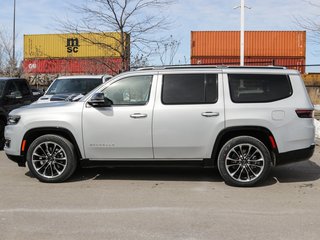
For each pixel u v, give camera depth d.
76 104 7.36
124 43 19.66
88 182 7.39
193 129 7.08
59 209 5.86
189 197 6.47
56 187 7.05
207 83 7.18
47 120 7.28
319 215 5.64
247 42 31.14
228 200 6.32
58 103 7.65
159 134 7.12
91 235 4.91
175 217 5.54
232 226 5.21
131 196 6.51
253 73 7.17
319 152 10.55
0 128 11.27
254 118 6.99
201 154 7.14
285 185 7.24
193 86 7.18
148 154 7.21
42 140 7.31
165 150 7.16
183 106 7.11
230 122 7.03
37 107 7.55
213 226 5.21
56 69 34.38
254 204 6.12
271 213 5.71
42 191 6.80
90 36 26.22
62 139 7.29
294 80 7.19
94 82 12.80
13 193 6.68
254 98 7.10
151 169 8.41
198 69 7.25
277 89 7.14
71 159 7.30
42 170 7.39
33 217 5.53
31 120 7.32
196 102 7.13
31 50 35.44
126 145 7.19
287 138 7.04
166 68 7.31
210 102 7.11
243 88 7.15
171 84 7.22
